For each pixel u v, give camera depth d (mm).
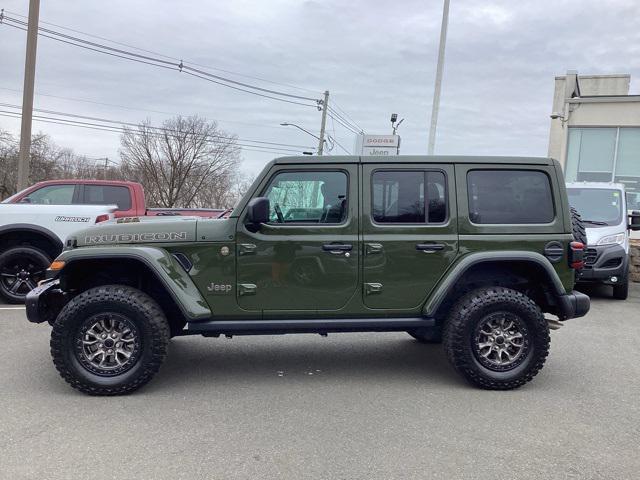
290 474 3242
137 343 4516
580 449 3623
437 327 5391
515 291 4832
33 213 8062
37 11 14781
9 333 6426
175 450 3537
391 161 4820
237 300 4707
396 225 4785
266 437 3760
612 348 6305
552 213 4906
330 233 4742
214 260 4676
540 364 4750
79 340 4465
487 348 4762
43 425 3910
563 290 4844
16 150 38969
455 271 4758
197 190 46750
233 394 4641
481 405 4426
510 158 4902
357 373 5285
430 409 4328
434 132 17984
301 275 4727
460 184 4844
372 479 3195
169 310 5027
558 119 18438
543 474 3279
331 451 3553
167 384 4891
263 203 4375
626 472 3320
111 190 9273
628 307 9008
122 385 4492
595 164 18062
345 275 4762
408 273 4789
